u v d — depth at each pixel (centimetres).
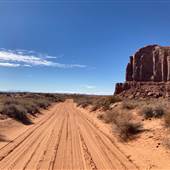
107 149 1369
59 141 1588
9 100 3606
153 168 1003
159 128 1591
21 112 2698
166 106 2291
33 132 1961
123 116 2153
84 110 4856
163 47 10606
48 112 4244
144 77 10650
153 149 1259
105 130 2069
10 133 1850
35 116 3303
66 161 1120
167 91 7212
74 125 2445
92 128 2220
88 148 1391
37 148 1376
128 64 11788
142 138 1491
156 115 1989
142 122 1911
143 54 11131
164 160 1083
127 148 1385
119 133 1700
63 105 6881
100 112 3603
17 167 1018
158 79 10056
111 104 3841
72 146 1440
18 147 1391
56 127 2286
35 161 1112
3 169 989
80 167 1033
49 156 1203
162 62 10062
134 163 1091
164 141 1300
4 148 1357
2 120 2256
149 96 6969
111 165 1063
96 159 1159
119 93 8781
